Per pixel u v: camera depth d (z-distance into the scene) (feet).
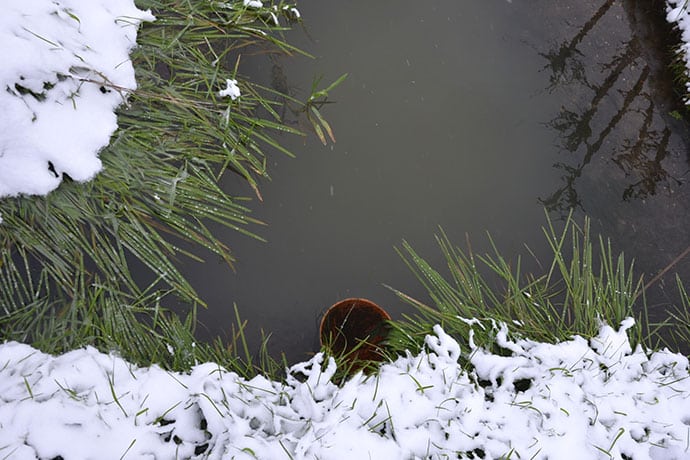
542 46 10.98
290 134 9.64
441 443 7.30
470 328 8.53
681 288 9.25
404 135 9.87
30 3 8.12
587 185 9.93
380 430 7.34
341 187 9.41
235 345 8.30
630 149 10.30
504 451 7.28
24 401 6.77
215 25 9.82
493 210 9.56
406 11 10.80
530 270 9.30
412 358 8.23
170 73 9.59
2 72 7.61
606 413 7.76
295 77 10.07
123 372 7.44
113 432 6.83
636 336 9.00
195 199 8.87
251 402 7.43
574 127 10.36
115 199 8.53
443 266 9.14
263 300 8.66
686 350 9.04
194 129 9.22
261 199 9.18
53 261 8.01
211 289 8.60
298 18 10.39
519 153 10.00
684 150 10.44
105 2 9.05
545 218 9.61
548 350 8.32
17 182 7.84
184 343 8.00
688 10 11.27
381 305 8.86
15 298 7.91
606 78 10.84
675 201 10.03
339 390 7.64
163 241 8.39
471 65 10.58
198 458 6.86
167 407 7.22
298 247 8.99
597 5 11.45
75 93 8.33
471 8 11.05
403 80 10.28
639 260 9.59
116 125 8.69
